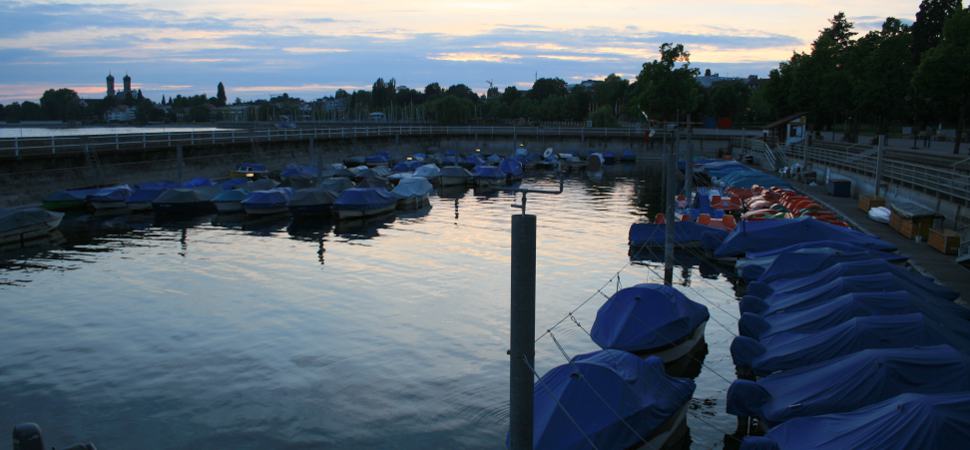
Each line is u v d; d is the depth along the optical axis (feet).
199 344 88.94
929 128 339.36
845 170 216.95
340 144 349.61
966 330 70.08
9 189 184.55
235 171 260.83
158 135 241.35
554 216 194.90
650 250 144.77
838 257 101.71
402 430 67.00
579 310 103.60
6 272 125.49
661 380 62.28
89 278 121.29
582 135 420.77
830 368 58.59
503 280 120.57
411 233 168.25
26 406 71.97
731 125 513.04
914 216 132.77
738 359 70.49
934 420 45.19
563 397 56.24
